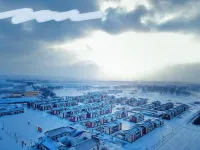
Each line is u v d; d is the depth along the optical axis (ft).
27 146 146.61
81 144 131.34
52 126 207.82
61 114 255.29
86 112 257.75
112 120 235.81
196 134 186.29
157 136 179.22
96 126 212.84
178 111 280.31
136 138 169.27
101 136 177.99
